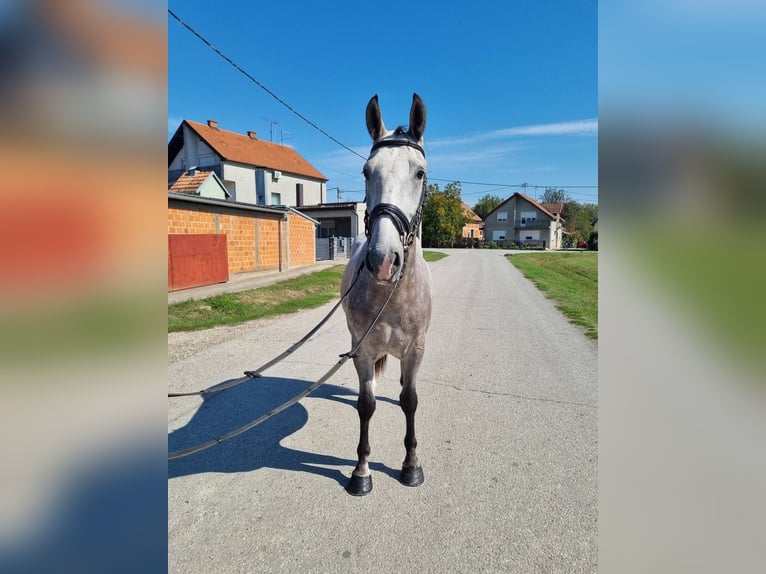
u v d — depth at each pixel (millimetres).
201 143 28484
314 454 2988
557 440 3135
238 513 2336
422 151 2297
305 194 33719
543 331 6672
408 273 2336
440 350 5578
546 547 2057
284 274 14234
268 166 30016
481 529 2191
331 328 6832
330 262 19766
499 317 7816
